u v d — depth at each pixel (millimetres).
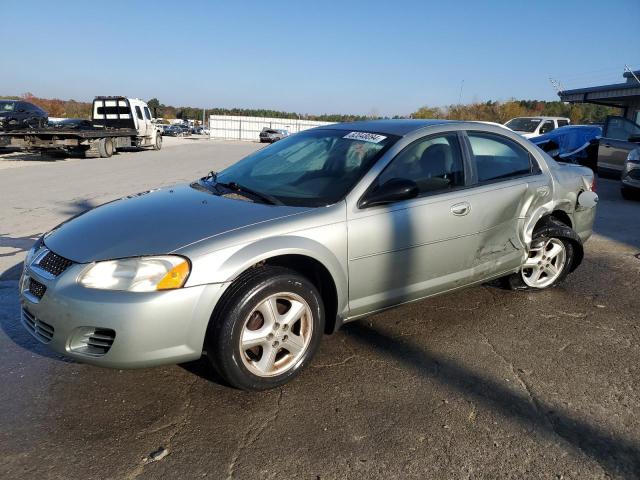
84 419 2715
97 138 19156
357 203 3230
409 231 3395
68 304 2635
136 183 11758
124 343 2592
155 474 2320
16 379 3084
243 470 2354
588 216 4750
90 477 2295
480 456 2471
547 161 4434
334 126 4234
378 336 3721
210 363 3047
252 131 56344
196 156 21672
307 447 2516
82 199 9359
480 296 4523
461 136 3889
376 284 3348
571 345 3641
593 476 2352
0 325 3812
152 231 2885
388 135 3680
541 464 2424
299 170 3660
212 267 2699
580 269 5375
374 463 2410
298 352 3059
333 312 3250
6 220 7383
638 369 3322
